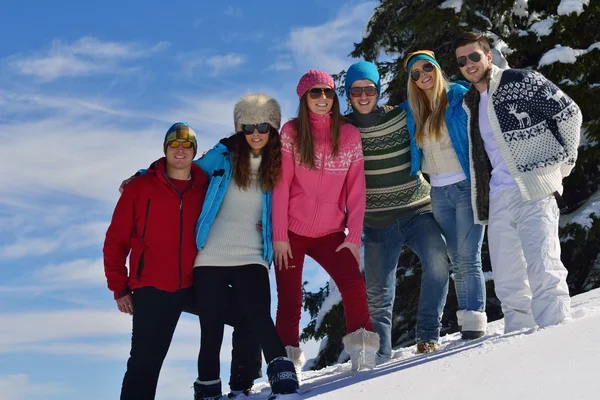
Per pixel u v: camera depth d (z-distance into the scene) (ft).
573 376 8.31
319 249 15.39
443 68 35.50
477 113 14.65
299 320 15.43
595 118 33.88
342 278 14.89
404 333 36.60
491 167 14.51
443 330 34.78
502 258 14.20
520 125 13.58
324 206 15.10
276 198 14.64
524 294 14.11
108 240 14.02
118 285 14.03
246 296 13.70
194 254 14.02
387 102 38.91
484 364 9.79
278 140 14.64
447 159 15.74
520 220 13.66
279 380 12.65
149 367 13.48
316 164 14.98
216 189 14.11
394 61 39.58
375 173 16.19
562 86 34.27
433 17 36.27
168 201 13.87
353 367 14.73
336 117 15.08
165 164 14.28
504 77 13.98
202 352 13.93
